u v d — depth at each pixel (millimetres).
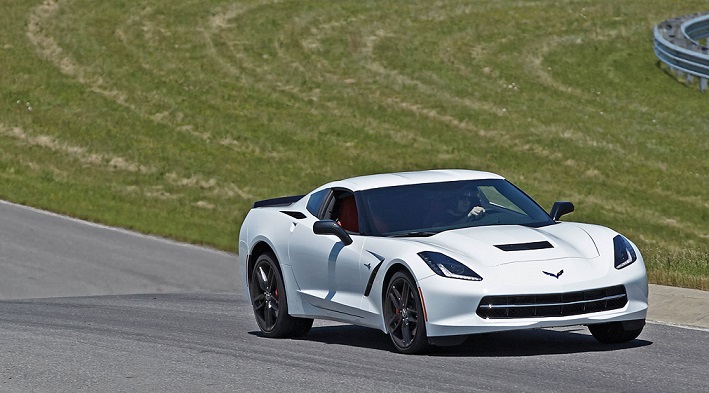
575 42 138625
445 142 103312
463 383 22031
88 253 57906
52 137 100562
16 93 111938
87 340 29453
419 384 22000
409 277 25906
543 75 125875
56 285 50750
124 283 50969
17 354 26828
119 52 125062
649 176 94625
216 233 68125
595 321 24953
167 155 96750
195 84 117250
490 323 24562
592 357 25109
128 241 61500
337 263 28391
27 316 36719
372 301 27250
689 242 73500
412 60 128750
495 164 97188
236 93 115375
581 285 24906
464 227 27859
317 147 101062
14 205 73625
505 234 26812
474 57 131125
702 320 31312
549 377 22578
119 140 100438
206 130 104562
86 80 116750
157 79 118000
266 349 27859
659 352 25656
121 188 85438
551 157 99375
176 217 74625
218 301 42094
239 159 96750
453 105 114312
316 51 129875
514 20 146750
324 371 23859
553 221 28859
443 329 25062
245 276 32500
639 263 26203
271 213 32031
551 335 28922
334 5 146750
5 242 60250
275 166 95250
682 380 22062
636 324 25859
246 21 138125
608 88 122062
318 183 91000
